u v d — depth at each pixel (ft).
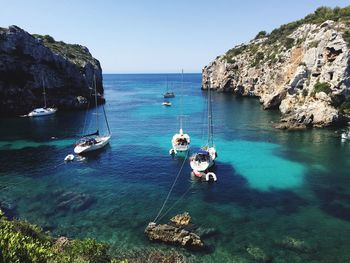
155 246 77.10
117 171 134.51
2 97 272.51
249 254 74.33
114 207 99.35
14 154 158.61
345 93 222.48
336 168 137.08
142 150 168.55
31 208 97.25
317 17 388.57
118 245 77.61
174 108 336.08
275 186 117.80
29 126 232.32
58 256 44.19
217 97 428.97
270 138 191.93
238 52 510.99
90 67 400.26
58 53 347.97
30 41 296.30
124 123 249.34
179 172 133.39
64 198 105.19
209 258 72.54
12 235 39.60
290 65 311.27
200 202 103.91
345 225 88.02
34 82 298.56
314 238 81.46
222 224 88.94
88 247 58.59
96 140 177.78
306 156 154.81
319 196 108.27
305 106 233.35
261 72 398.62
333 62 231.30
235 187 116.78
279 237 82.02
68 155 150.51
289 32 418.31
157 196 108.68
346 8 326.65
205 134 206.59
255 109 312.91
